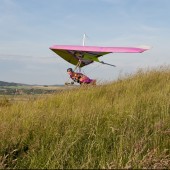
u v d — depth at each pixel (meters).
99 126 6.46
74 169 4.78
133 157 4.95
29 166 5.02
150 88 11.27
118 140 5.78
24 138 5.87
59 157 5.10
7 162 5.05
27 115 7.29
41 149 5.38
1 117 7.89
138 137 5.87
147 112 7.27
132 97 9.51
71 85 12.20
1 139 5.70
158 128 6.19
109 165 4.77
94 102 9.59
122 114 7.26
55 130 6.14
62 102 10.08
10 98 10.47
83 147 5.59
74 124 6.46
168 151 5.60
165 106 7.55
